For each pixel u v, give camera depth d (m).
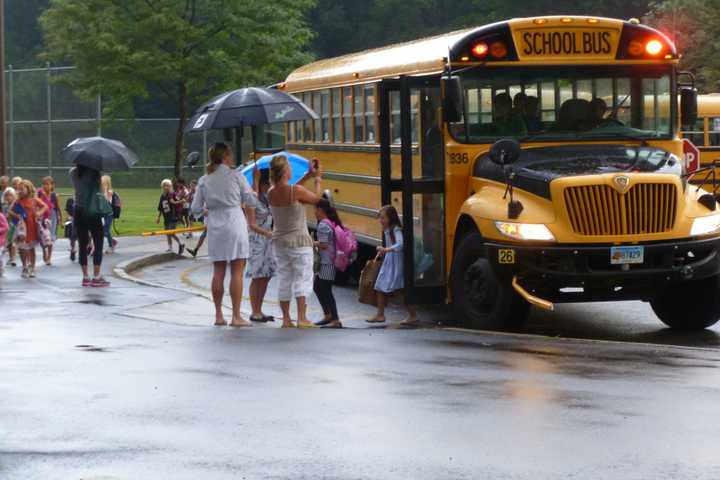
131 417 12.14
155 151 103.50
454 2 121.12
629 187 19.50
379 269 21.78
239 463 10.26
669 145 21.75
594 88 21.64
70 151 27.61
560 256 19.41
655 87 21.78
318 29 125.44
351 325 21.64
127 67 69.62
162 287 27.55
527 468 10.02
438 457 10.42
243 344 17.58
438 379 14.29
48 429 11.61
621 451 10.58
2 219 29.86
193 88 70.06
